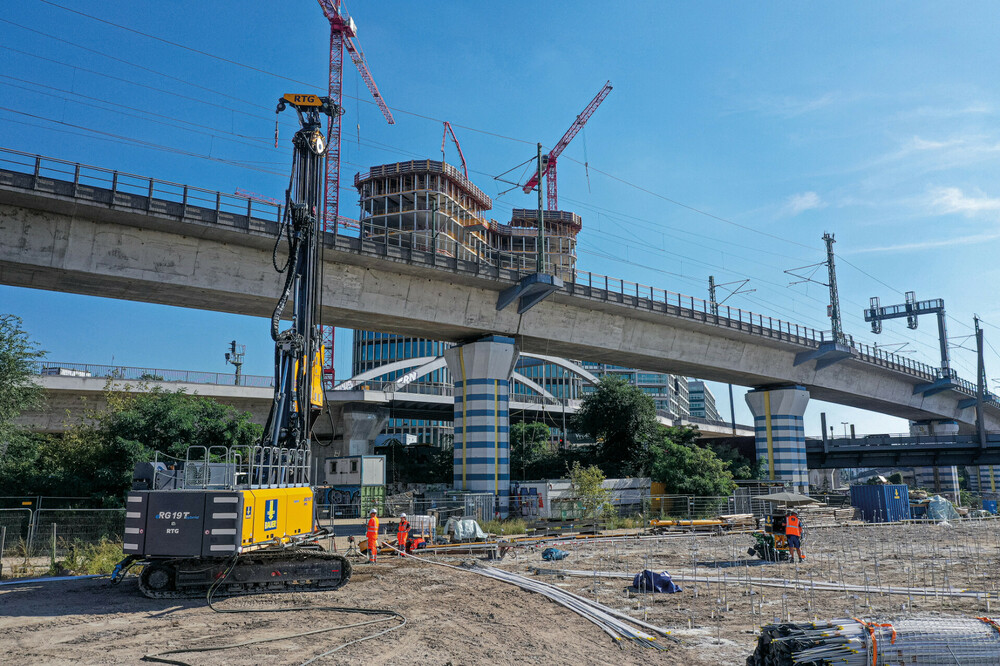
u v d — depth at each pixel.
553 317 47.38
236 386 55.16
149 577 17.55
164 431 36.88
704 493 53.22
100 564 23.77
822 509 53.84
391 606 16.88
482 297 44.12
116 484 34.44
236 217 33.28
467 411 45.78
